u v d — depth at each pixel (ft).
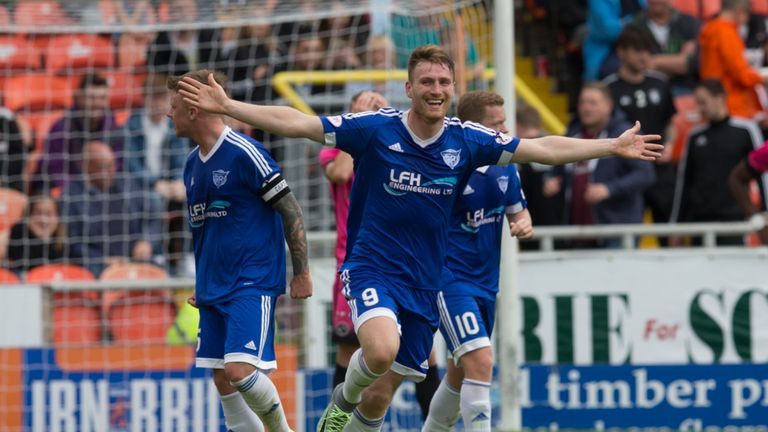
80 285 107.76
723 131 119.14
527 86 155.94
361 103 82.84
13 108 134.72
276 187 72.43
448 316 77.92
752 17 144.66
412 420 104.73
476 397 76.38
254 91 127.34
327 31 128.26
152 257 122.62
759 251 107.24
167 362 105.40
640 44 124.57
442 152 68.03
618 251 107.45
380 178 68.33
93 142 127.54
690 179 120.78
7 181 128.36
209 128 72.49
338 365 90.43
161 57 130.52
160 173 128.36
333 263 105.91
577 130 119.55
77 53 135.74
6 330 106.63
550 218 116.67
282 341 111.45
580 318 107.24
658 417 106.11
